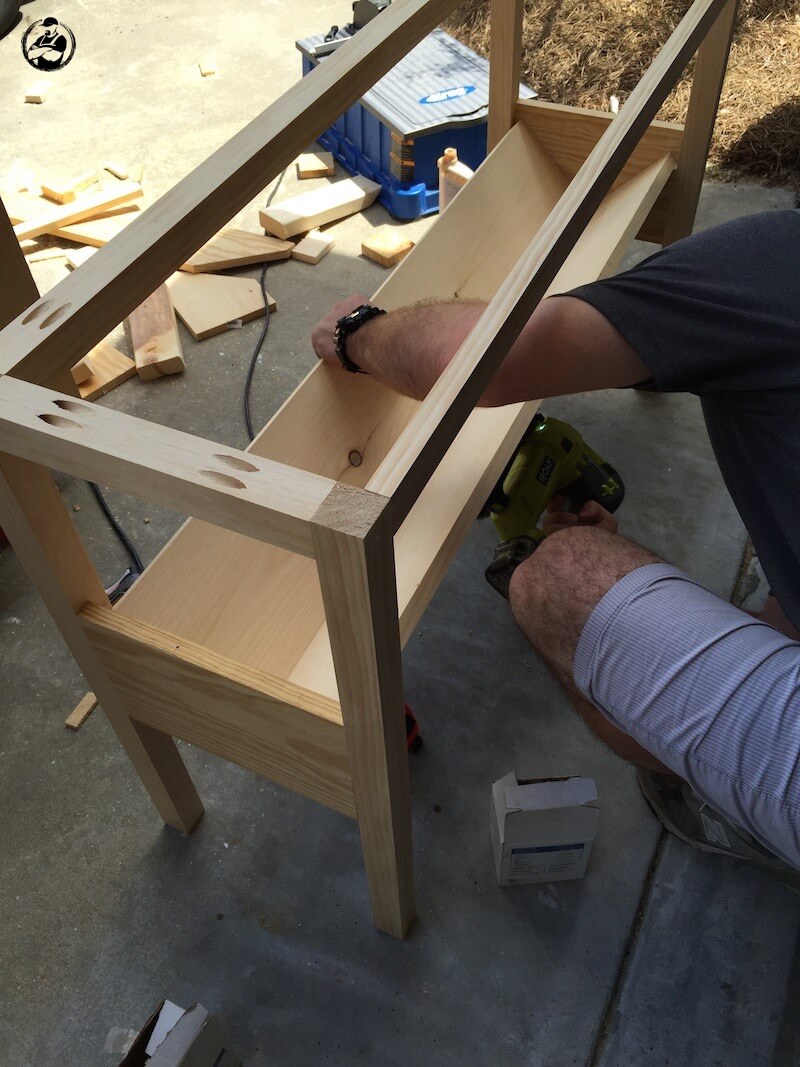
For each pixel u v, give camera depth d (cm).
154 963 119
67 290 85
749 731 88
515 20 166
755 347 89
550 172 187
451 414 73
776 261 91
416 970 119
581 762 139
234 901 125
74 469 73
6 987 117
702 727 90
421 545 112
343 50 115
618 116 111
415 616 105
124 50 307
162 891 126
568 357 95
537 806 112
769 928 122
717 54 152
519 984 117
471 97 236
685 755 92
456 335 107
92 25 320
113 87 290
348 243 236
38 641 154
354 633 71
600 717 115
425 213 242
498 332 80
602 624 97
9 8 311
